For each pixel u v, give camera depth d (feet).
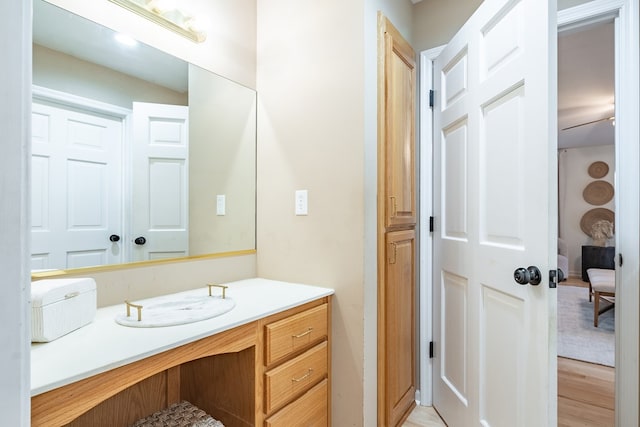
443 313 6.11
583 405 6.47
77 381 2.38
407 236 6.14
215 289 4.99
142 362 2.76
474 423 4.96
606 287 10.76
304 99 5.36
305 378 4.42
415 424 5.93
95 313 3.46
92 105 4.00
